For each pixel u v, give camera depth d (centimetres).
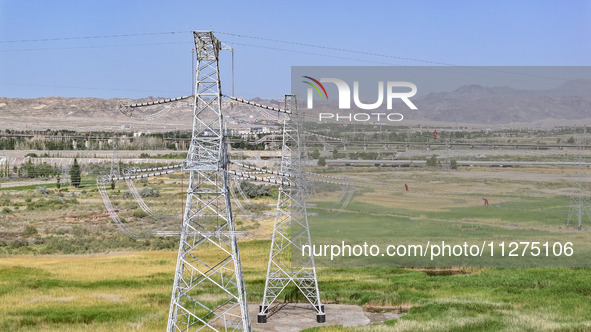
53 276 7356
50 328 5253
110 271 7669
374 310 6122
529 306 6212
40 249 9238
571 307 6150
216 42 4419
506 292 6819
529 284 7169
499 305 6212
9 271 7538
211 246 9588
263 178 4641
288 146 5631
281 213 5853
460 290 6931
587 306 6184
